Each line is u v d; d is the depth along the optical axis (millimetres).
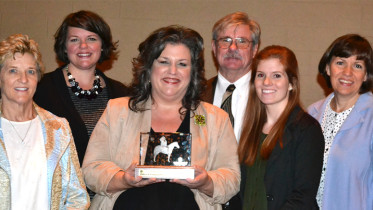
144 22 4879
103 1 4883
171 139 2270
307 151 2359
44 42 4895
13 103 2193
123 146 2326
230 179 2324
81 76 3074
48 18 4887
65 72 3076
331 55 2904
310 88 4809
